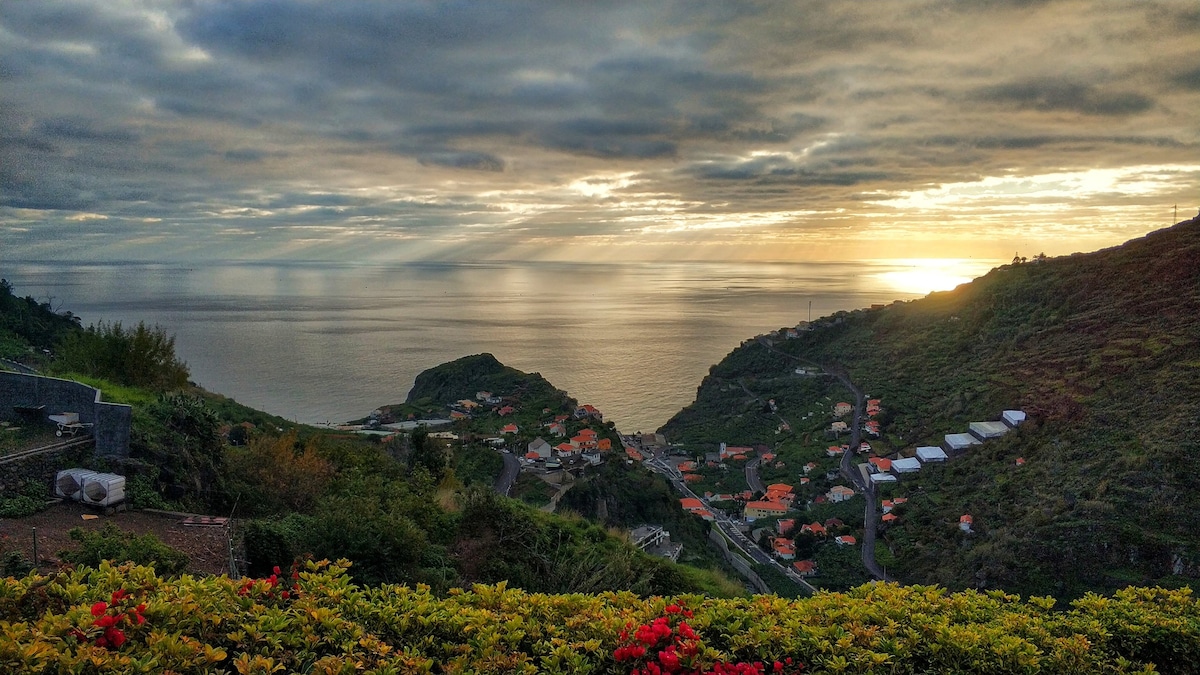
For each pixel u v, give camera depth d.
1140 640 5.77
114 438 11.72
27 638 3.66
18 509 10.02
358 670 4.11
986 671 5.10
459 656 4.46
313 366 101.00
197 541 9.76
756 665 4.71
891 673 4.96
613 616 5.13
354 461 17.14
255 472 13.89
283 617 4.52
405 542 9.38
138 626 4.02
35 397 12.77
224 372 94.75
